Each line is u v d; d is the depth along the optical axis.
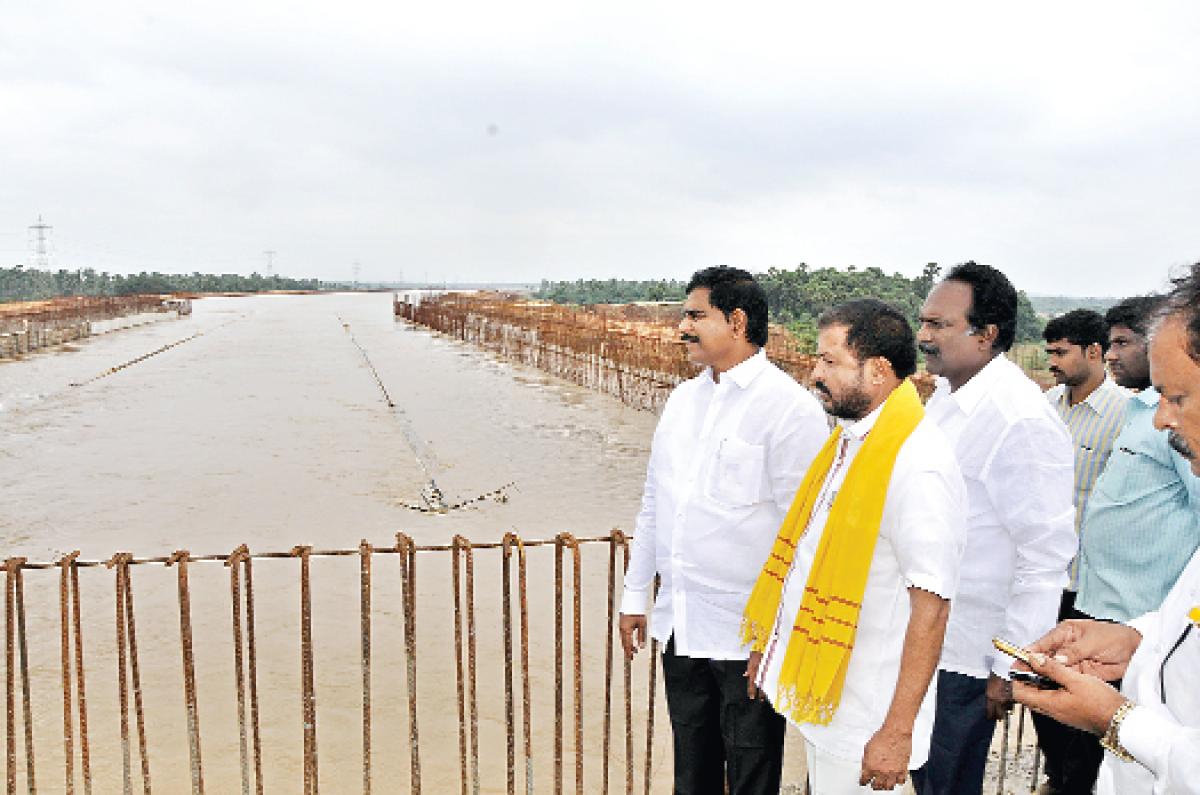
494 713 5.12
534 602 6.96
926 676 2.20
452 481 11.92
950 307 2.86
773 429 2.79
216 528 9.50
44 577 7.62
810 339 22.91
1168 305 1.53
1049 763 3.75
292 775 4.43
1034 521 2.71
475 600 7.01
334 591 7.22
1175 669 1.60
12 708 3.17
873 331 2.31
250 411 18.70
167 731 4.90
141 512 10.17
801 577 2.52
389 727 4.94
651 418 18.06
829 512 2.38
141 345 37.09
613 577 3.37
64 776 4.41
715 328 2.82
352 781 4.36
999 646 1.78
